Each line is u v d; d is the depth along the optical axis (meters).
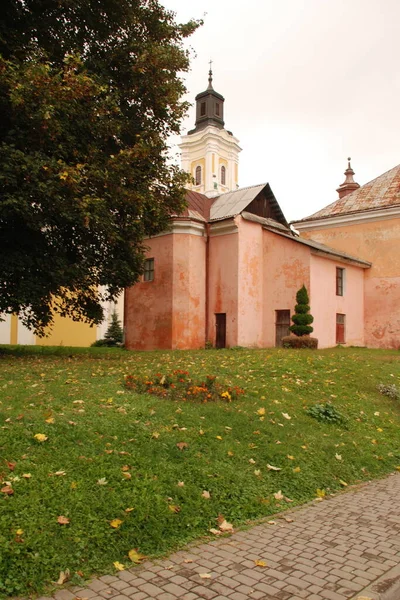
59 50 12.80
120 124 12.73
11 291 12.72
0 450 4.78
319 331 20.30
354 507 5.20
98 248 13.79
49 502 4.00
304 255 20.05
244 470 5.54
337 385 10.65
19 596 3.12
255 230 21.41
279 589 3.38
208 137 51.84
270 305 21.05
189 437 5.99
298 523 4.66
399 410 9.90
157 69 13.16
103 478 4.54
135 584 3.36
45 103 10.26
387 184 25.91
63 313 15.50
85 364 10.85
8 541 3.46
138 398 7.34
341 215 25.14
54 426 5.57
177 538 4.09
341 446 7.08
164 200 13.84
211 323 21.23
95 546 3.70
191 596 3.23
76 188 10.80
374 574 3.65
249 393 8.79
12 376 8.59
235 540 4.20
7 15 12.12
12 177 10.25
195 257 21.17
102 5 12.87
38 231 12.47
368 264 24.05
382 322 23.66
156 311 21.45
